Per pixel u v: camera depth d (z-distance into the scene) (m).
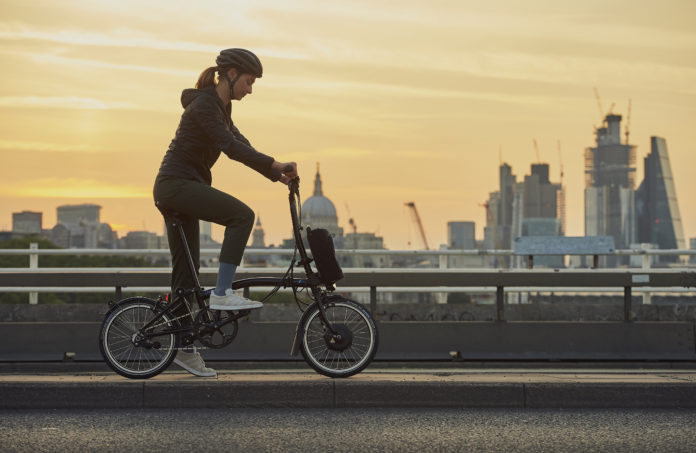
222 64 5.62
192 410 5.00
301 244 5.62
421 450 4.12
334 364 5.73
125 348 5.66
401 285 7.98
